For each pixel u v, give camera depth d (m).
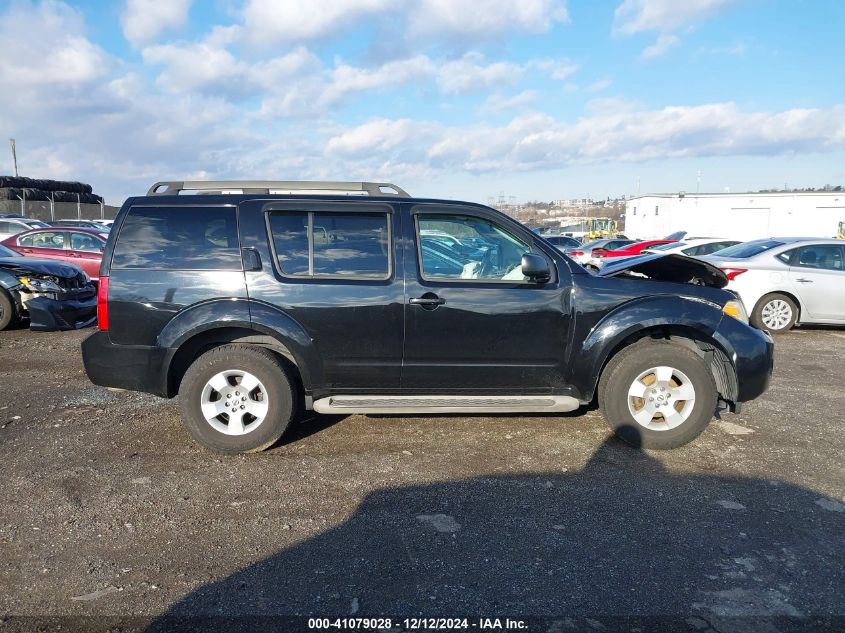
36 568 2.93
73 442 4.57
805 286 9.44
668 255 4.86
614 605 2.68
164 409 5.37
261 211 4.40
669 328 4.65
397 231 4.43
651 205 43.66
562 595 2.75
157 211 4.39
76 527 3.32
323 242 4.41
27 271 9.01
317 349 4.35
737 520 3.46
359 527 3.35
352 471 4.10
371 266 4.41
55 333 9.08
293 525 3.37
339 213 4.42
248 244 4.34
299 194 4.55
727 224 41.16
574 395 4.56
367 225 4.44
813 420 5.26
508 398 4.53
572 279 4.48
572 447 4.56
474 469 4.15
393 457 4.34
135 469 4.09
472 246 4.52
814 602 2.71
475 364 4.47
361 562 3.01
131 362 4.30
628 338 4.63
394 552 3.10
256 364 4.29
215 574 2.90
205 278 4.30
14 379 6.37
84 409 5.36
